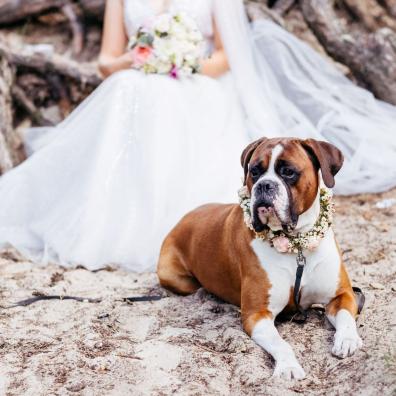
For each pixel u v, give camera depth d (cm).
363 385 325
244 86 636
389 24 802
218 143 589
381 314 393
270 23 759
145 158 558
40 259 564
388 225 587
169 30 593
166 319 425
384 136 692
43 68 827
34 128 781
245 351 365
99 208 554
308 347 372
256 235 382
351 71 804
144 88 571
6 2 852
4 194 596
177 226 482
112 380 346
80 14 870
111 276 526
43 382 349
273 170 361
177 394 332
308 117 727
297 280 382
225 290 430
